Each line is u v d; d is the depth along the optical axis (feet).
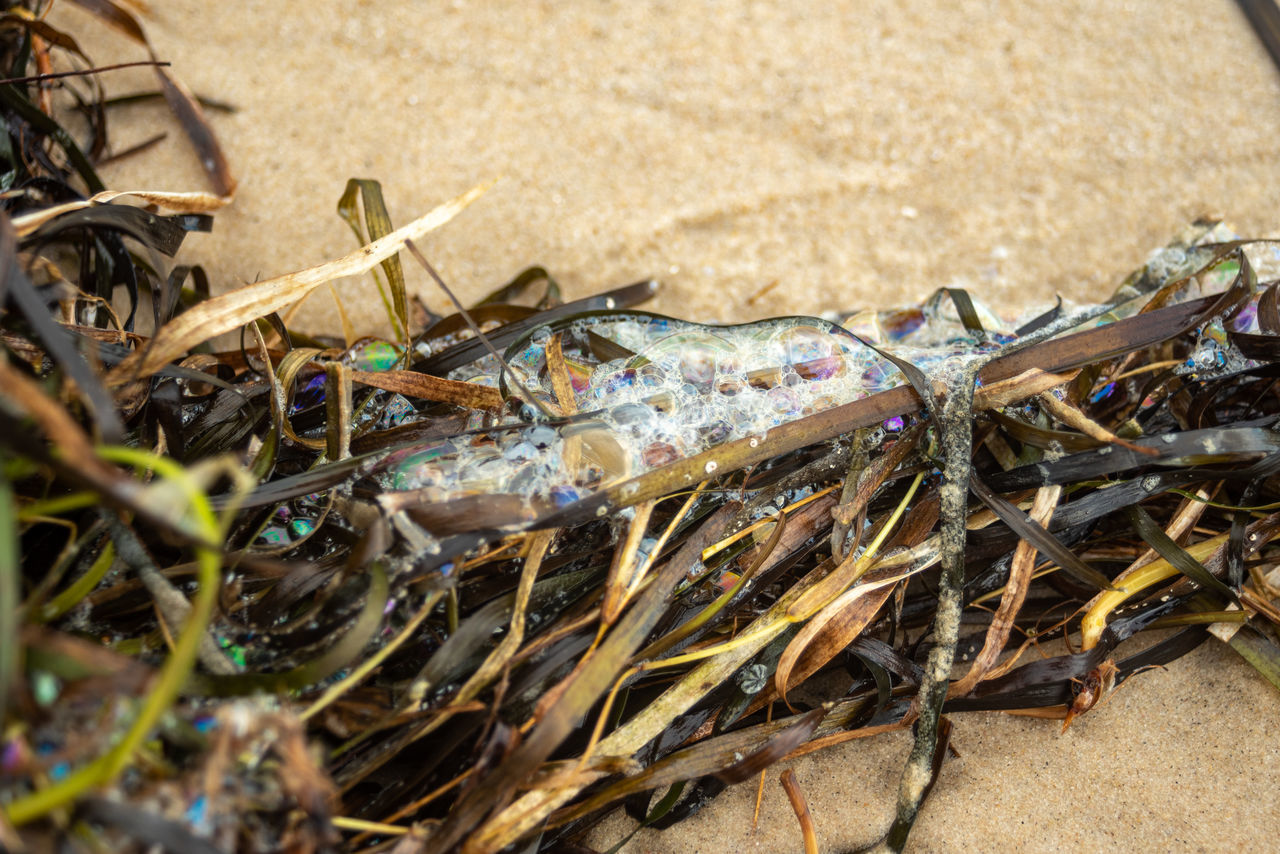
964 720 2.48
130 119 2.81
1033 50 2.87
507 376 2.45
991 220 2.80
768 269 2.78
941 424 2.39
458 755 2.34
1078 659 2.42
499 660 2.30
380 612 2.23
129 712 2.12
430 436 2.42
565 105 2.85
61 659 2.10
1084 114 2.84
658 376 2.48
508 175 2.81
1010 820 2.44
